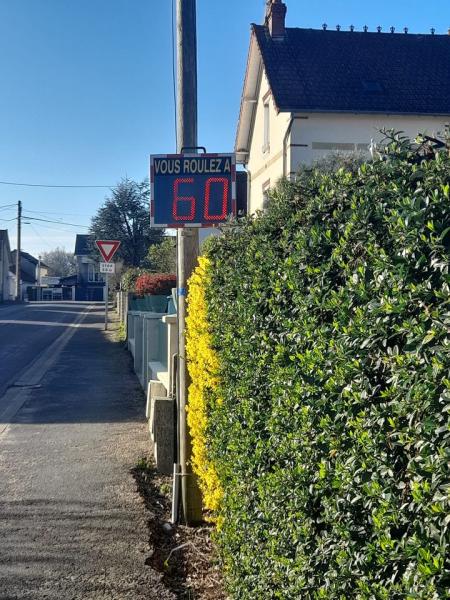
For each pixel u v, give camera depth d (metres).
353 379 2.55
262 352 3.84
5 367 16.20
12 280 88.31
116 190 41.94
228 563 4.55
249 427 4.00
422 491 2.08
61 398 12.05
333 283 2.96
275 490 3.41
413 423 2.17
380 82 19.97
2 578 4.98
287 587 3.23
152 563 5.29
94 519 6.14
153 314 11.94
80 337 23.98
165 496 6.93
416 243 2.24
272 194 3.96
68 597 4.72
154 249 29.78
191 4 6.59
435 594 1.96
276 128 20.03
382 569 2.33
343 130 18.94
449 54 21.81
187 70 6.59
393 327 2.27
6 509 6.36
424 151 2.67
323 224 3.12
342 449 2.68
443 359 1.99
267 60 20.17
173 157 6.14
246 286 4.20
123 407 11.13
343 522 2.63
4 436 9.23
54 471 7.55
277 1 21.22
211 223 6.12
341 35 21.86
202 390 5.57
